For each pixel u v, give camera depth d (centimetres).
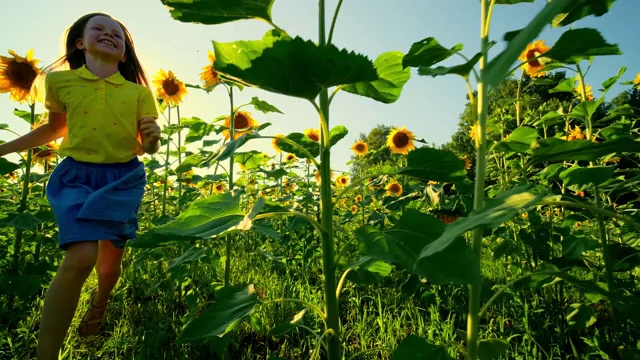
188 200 393
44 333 184
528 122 335
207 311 132
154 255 292
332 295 135
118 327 244
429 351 112
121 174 232
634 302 113
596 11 114
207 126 277
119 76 249
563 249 224
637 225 87
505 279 338
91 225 198
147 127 235
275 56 97
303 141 218
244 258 456
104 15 258
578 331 230
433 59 133
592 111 248
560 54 123
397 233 115
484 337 226
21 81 295
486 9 119
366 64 97
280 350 236
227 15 133
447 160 135
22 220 281
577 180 175
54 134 251
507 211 75
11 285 266
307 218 133
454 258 102
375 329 250
